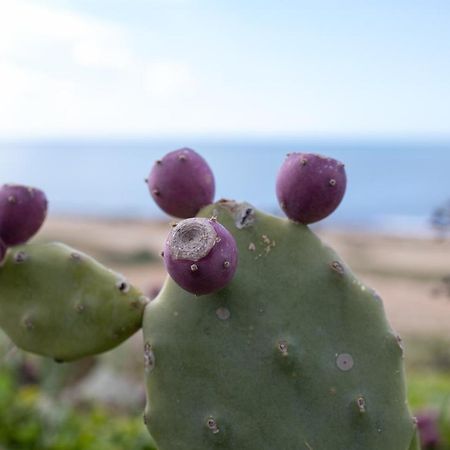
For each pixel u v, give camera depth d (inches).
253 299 15.9
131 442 40.4
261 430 15.4
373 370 15.8
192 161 16.9
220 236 14.5
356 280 16.3
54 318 16.9
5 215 17.3
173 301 16.0
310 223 16.7
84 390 54.1
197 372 15.6
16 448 41.3
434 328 62.7
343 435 15.4
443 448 34.3
